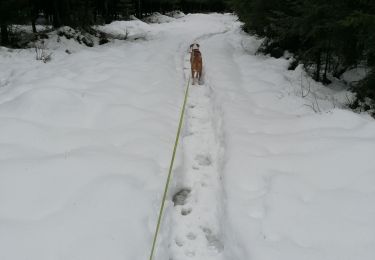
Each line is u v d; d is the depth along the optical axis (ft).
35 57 37.93
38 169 14.38
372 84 23.97
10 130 17.24
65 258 10.50
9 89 23.88
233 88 27.78
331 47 28.37
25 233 11.19
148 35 67.72
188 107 24.57
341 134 17.39
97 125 19.62
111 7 93.81
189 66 37.63
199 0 160.45
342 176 14.23
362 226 11.50
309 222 11.94
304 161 15.53
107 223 12.13
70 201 12.96
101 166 15.28
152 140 18.21
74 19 56.49
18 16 44.60
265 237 11.54
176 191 15.90
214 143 19.76
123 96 23.58
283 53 39.81
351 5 24.89
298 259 10.50
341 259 10.34
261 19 40.91
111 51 41.34
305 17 28.50
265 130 19.65
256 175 15.02
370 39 22.21
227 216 13.05
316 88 29.27
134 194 13.79
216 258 12.17
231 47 51.11
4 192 13.00
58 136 17.67
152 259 11.39
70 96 21.04
